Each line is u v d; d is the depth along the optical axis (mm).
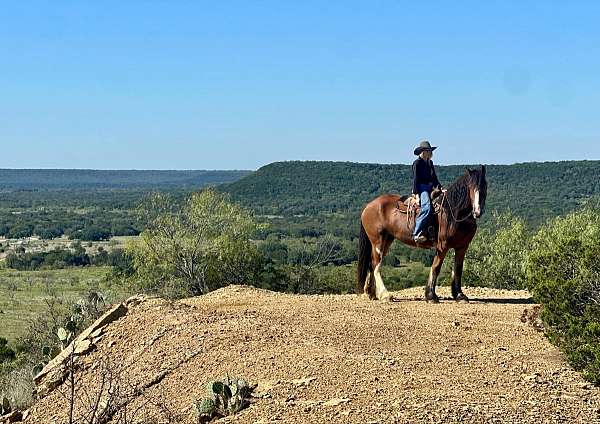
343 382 8367
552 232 25719
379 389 8062
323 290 35406
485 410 7426
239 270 35219
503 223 30812
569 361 9031
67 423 8750
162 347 10648
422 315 11734
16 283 77125
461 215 12719
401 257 63000
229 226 35094
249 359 9523
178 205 35500
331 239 40812
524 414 7387
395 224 13516
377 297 13648
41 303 61000
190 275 34188
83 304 11195
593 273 9305
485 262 29297
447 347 9836
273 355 9531
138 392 8859
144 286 33719
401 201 13594
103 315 12164
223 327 10969
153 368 10062
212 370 9477
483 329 10797
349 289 35219
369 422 7148
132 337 11328
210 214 34938
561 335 9281
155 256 33750
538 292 9672
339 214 105062
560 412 7516
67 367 10742
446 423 7109
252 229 35750
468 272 29141
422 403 7586
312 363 9062
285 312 11945
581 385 8414
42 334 15727
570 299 9320
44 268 95688
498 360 9242
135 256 34000
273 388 8375
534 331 10680
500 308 12422
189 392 9016
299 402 7871
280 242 59312
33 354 15445
